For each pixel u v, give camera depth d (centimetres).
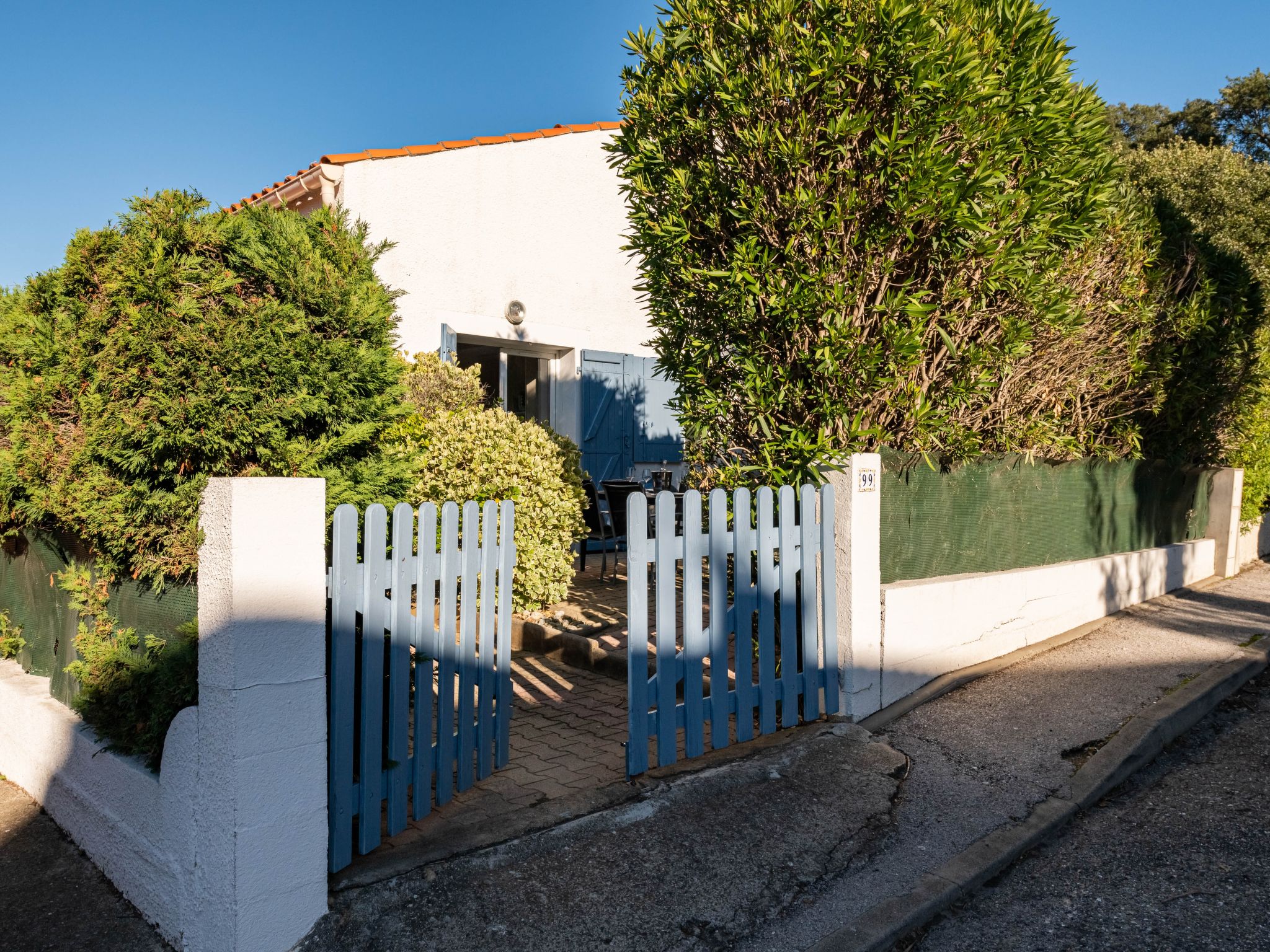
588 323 1104
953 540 593
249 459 324
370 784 318
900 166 455
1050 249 544
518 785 391
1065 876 350
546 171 1058
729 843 351
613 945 287
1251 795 422
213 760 272
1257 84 2838
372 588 316
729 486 521
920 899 321
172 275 304
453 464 681
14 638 495
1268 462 1147
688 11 500
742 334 505
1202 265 812
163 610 331
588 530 732
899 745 462
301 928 280
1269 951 294
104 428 302
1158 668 599
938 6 478
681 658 429
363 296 357
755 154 471
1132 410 778
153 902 314
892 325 471
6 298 413
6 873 358
